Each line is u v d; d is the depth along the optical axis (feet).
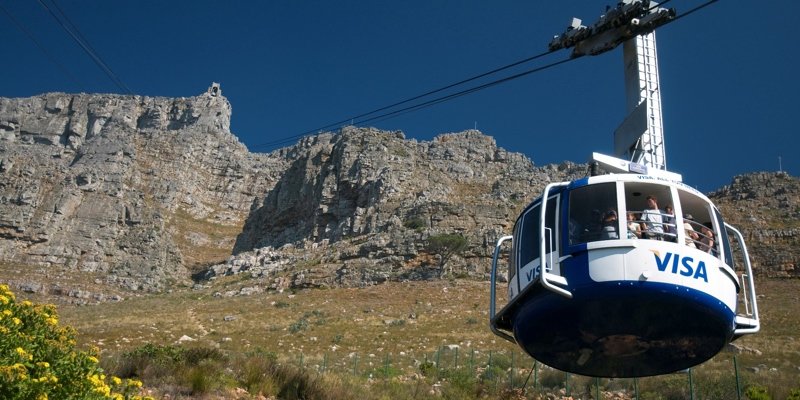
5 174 489.26
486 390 98.53
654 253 42.42
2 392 34.68
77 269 432.25
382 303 251.19
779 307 221.05
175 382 68.90
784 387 97.45
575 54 59.52
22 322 44.52
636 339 46.01
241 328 210.59
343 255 322.55
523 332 48.62
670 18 53.36
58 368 38.17
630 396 99.35
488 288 268.62
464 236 313.53
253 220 517.14
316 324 215.92
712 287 43.21
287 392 74.28
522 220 49.11
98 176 508.94
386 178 398.42
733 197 379.14
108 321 221.25
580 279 42.98
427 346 176.86
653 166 55.83
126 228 476.54
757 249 297.94
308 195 458.09
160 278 427.74
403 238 318.24
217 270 396.37
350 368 128.47
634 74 59.06
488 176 451.12
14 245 443.73
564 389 103.65
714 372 118.01
